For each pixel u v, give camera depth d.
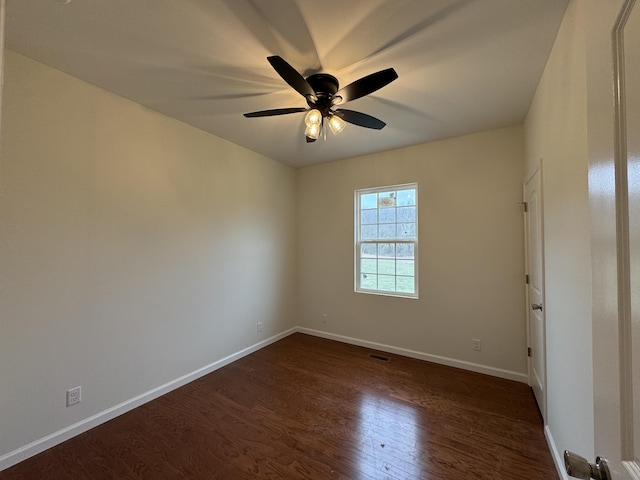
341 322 3.72
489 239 2.80
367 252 3.62
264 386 2.57
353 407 2.24
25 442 1.70
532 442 1.84
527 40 1.55
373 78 1.52
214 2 1.32
